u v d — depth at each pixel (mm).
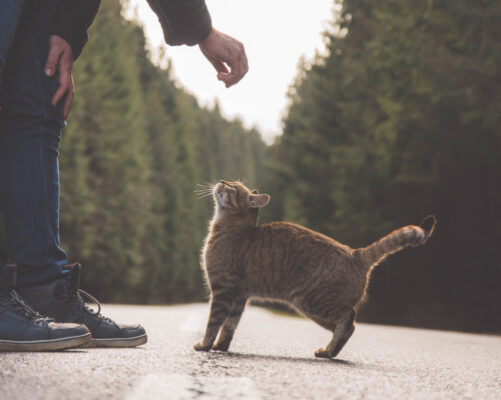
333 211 22781
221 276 4141
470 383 2613
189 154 67375
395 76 13844
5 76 3084
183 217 61875
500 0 11758
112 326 3338
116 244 29562
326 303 3922
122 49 39500
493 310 15305
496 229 15148
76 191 23953
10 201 3068
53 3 3172
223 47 3805
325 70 24125
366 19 21359
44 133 3123
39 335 2846
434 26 13258
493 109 12164
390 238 3969
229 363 2768
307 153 24203
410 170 14422
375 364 3336
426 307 17172
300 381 2275
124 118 34562
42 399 1683
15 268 2893
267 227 4312
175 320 7441
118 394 1804
